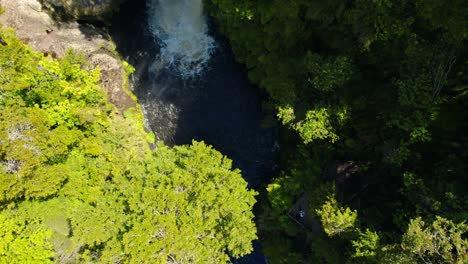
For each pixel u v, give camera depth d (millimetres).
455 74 13672
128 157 19266
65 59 18500
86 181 17547
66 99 17922
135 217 14789
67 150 17188
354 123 16594
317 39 17203
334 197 16312
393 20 13719
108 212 15133
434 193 13305
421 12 12891
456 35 12266
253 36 18016
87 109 18469
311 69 15891
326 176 18094
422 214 13305
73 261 15445
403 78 14359
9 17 19391
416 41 13250
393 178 15992
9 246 14594
